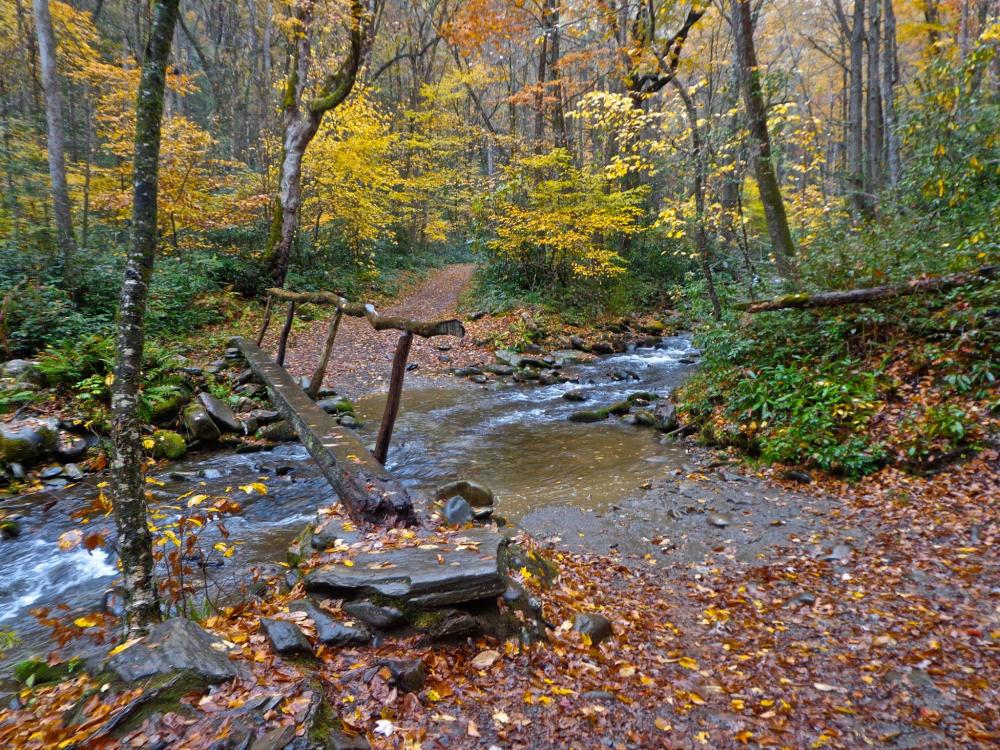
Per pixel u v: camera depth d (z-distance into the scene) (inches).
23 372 298.0
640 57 481.7
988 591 145.0
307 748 76.9
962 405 227.1
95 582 176.6
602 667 121.8
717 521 210.8
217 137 952.9
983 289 251.4
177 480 260.1
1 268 397.7
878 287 275.4
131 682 86.0
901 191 411.2
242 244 649.6
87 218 531.2
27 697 99.6
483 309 711.1
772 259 422.0
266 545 199.9
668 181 792.9
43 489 239.1
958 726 102.7
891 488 213.8
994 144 343.0
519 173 643.5
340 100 570.3
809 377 282.8
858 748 99.2
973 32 601.9
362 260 883.4
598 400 421.7
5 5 649.6
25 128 596.4
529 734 97.5
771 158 383.6
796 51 1077.1
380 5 638.5
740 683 120.3
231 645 98.7
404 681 101.5
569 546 198.2
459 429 352.8
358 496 164.2
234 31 1111.6
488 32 601.6
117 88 541.3
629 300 773.9
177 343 433.1
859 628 138.1
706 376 360.2
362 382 465.4
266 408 353.1
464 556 133.2
